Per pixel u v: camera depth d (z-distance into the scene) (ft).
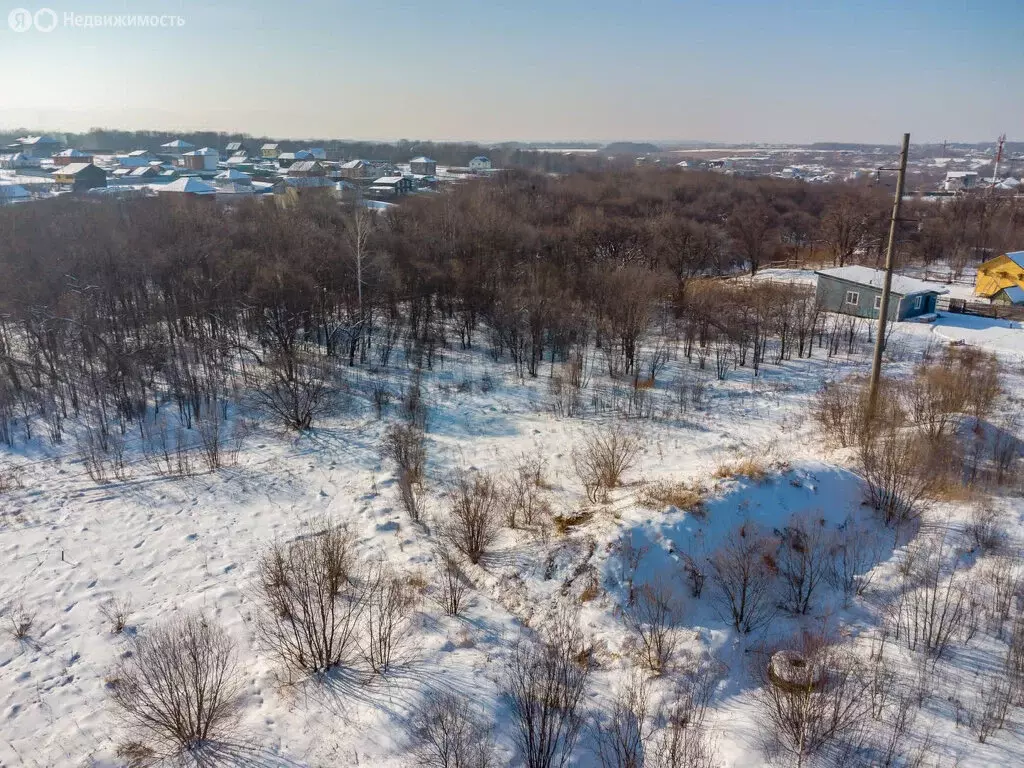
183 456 82.17
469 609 48.19
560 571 50.52
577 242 171.12
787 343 121.49
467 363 118.21
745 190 309.01
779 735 35.29
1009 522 53.72
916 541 52.13
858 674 38.96
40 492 72.59
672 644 42.04
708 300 134.31
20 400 96.94
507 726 36.63
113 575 56.44
